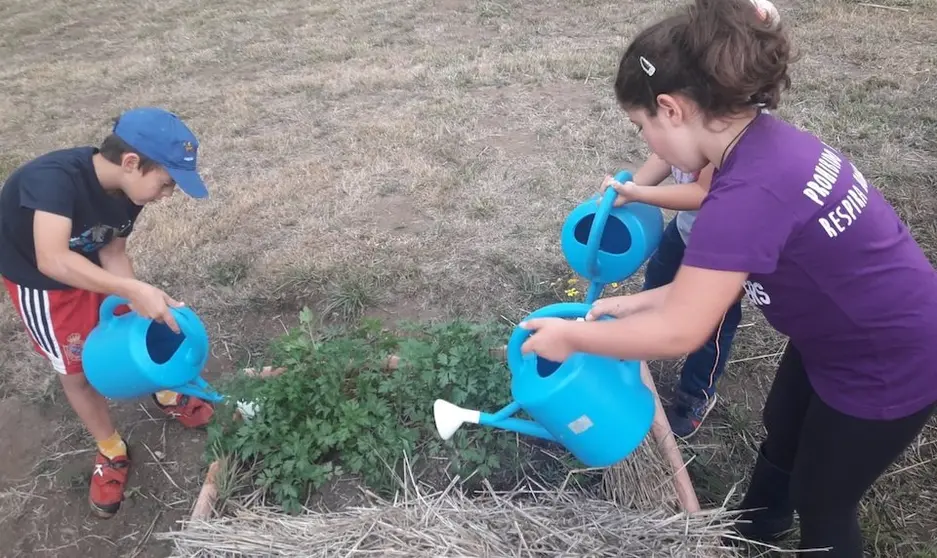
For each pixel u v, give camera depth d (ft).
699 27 4.60
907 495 8.63
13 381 11.07
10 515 9.12
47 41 31.89
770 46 4.57
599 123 17.56
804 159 4.83
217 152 18.03
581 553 7.22
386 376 9.65
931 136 15.72
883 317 5.20
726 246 4.58
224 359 11.33
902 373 5.34
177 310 8.06
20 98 24.58
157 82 24.93
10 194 7.74
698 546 7.17
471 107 19.02
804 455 6.16
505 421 7.20
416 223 14.25
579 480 8.19
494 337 9.67
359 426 8.78
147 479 9.41
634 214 7.71
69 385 8.66
